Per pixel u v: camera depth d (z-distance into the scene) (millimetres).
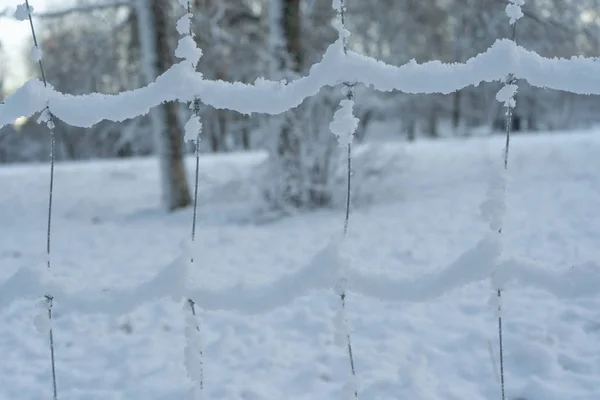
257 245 4996
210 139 16609
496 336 2709
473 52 9922
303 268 1466
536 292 3232
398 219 5664
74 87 8867
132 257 4844
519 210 5367
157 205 8242
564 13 8297
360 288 1442
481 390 2299
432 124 26234
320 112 6758
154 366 2666
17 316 3377
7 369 2697
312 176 6742
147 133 14695
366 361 2570
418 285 1428
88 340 3010
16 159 29234
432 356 2588
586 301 3041
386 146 7906
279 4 6500
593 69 1329
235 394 2322
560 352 2523
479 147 10711
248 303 1473
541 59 1350
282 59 6523
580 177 6855
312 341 2832
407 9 11281
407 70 1372
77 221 7195
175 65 1428
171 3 7754
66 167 12352
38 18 7820
